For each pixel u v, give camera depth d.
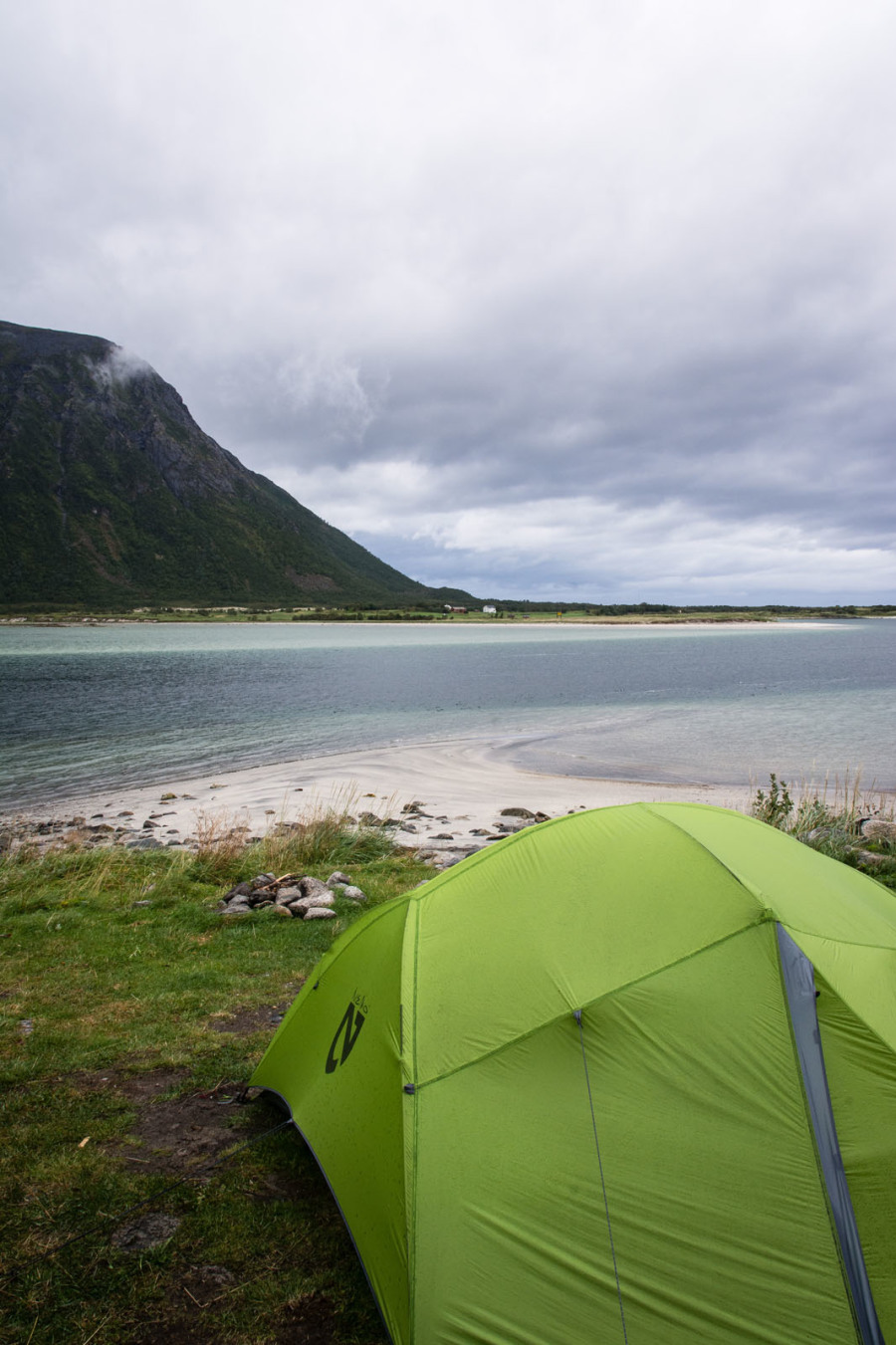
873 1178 3.42
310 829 14.59
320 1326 3.73
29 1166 4.92
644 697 42.94
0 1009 7.36
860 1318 3.16
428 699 42.41
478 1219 3.64
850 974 4.10
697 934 4.28
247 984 8.16
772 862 5.01
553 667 65.12
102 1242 4.25
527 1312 3.39
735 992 4.00
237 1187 4.75
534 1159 3.74
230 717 35.19
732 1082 3.76
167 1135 5.32
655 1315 3.31
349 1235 4.14
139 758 25.67
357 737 29.78
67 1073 6.17
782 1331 3.19
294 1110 5.12
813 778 21.69
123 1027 7.04
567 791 20.52
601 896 4.73
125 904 11.02
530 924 4.73
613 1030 4.02
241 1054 6.56
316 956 8.98
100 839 15.85
